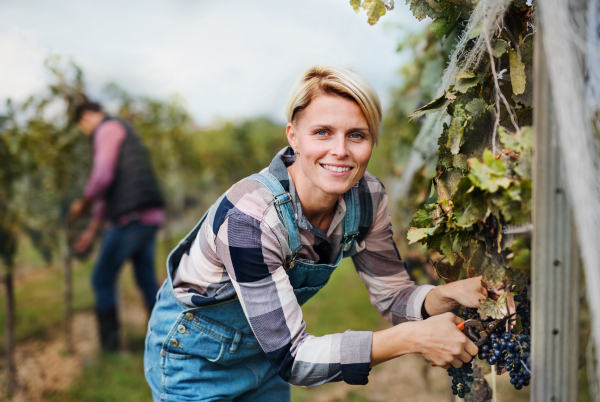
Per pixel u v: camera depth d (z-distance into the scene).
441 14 1.04
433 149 1.61
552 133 0.68
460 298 1.08
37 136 2.85
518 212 0.78
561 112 0.61
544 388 0.73
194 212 5.50
